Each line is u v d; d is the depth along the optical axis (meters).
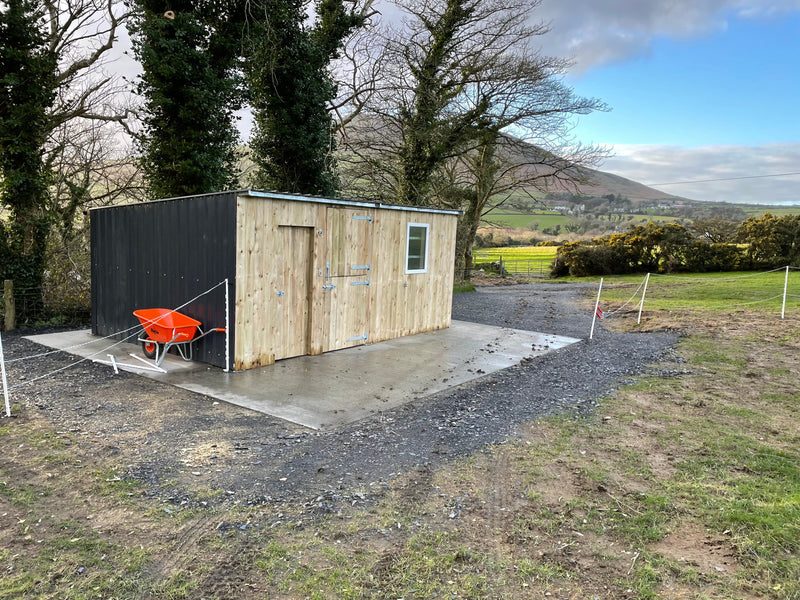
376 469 3.81
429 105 16.81
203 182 11.12
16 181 9.37
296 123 14.02
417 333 9.59
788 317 11.06
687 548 2.80
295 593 2.39
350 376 6.41
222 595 2.36
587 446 4.33
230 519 3.04
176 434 4.39
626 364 7.44
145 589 2.38
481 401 5.59
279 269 6.81
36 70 9.38
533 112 17.53
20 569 2.49
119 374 6.22
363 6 16.50
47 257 10.66
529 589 2.45
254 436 4.40
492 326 10.81
